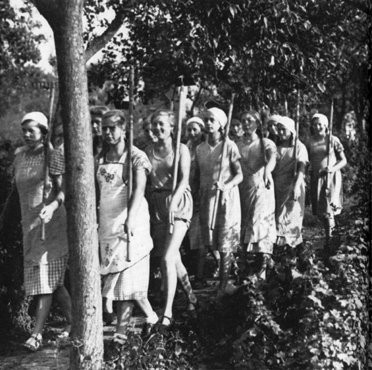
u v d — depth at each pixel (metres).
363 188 8.12
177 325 6.43
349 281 6.18
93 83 11.61
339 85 12.95
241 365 5.96
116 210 6.68
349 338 5.91
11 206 7.03
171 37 9.91
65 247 6.68
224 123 8.50
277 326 5.91
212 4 9.67
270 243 8.80
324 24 10.53
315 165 10.36
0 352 6.50
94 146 7.75
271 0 9.66
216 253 9.30
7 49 14.35
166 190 7.27
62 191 6.65
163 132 7.22
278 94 10.68
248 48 10.02
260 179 8.83
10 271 7.03
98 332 5.38
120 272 6.61
